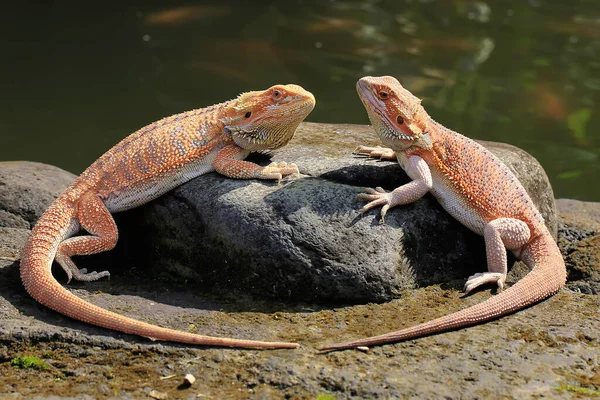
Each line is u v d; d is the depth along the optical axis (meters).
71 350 5.81
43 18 15.94
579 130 12.59
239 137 7.05
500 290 6.64
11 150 11.88
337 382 5.34
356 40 15.06
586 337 5.95
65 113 12.81
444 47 14.86
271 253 6.43
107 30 15.44
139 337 5.90
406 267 6.66
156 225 7.05
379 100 6.89
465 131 12.34
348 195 6.73
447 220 7.00
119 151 7.08
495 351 5.71
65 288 6.61
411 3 16.80
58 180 8.81
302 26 15.62
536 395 5.24
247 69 13.98
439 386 5.30
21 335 5.88
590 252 7.44
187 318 6.20
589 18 16.25
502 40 15.20
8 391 5.41
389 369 5.49
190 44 14.89
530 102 13.22
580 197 11.19
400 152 7.00
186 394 5.32
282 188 6.77
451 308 6.38
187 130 7.08
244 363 5.61
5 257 7.22
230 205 6.63
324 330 6.05
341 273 6.40
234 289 6.63
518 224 6.84
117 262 7.25
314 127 8.46
